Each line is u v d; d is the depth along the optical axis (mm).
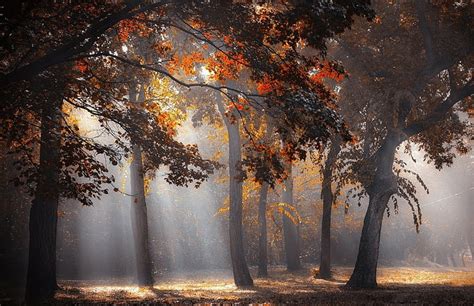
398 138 25359
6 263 38656
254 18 12328
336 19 11000
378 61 24672
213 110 27531
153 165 15711
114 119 14578
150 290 24734
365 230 25625
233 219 27906
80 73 14227
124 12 11719
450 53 24562
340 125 12586
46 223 21250
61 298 20328
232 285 28938
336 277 34562
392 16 25109
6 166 33781
